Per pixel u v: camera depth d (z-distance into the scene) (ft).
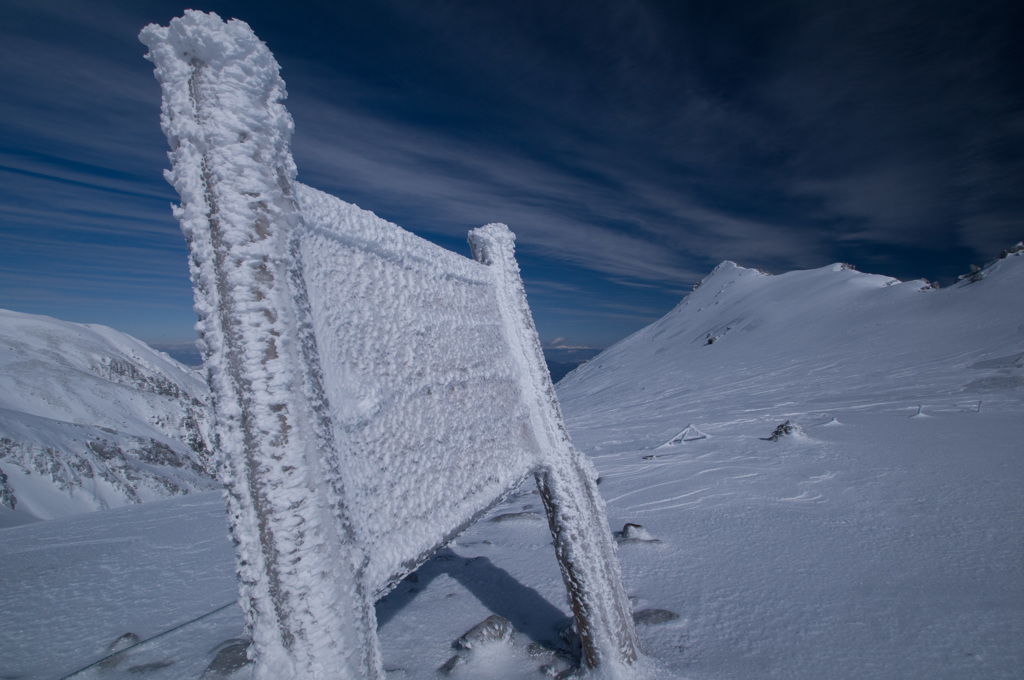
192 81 2.81
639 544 10.27
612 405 67.77
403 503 3.65
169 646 7.40
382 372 3.72
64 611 9.23
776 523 11.28
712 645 6.30
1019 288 65.87
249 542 2.72
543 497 5.89
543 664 6.03
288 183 3.02
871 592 7.55
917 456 17.19
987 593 7.29
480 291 5.78
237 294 2.67
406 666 6.21
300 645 2.63
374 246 3.85
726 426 32.48
